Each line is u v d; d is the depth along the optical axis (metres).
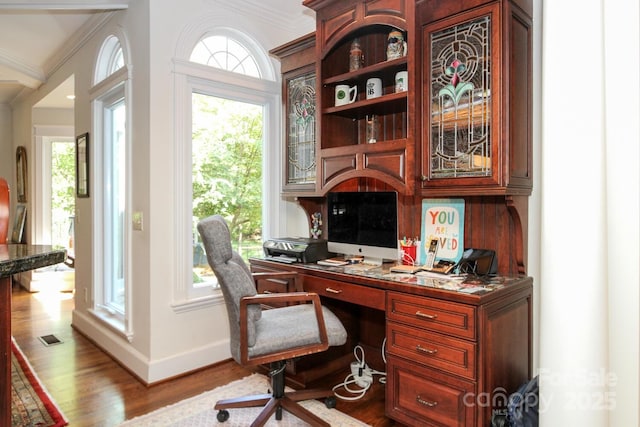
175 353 2.63
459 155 1.96
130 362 2.71
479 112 1.89
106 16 3.07
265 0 2.98
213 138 2.92
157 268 2.56
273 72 3.21
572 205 1.47
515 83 1.87
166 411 2.17
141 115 2.60
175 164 2.63
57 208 5.45
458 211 2.27
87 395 2.37
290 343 1.87
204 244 1.87
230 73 2.89
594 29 1.45
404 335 1.90
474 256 2.09
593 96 1.45
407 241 2.39
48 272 5.34
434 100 2.05
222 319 2.88
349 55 2.70
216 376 2.63
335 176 2.46
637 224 1.55
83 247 3.61
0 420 1.26
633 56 1.55
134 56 2.68
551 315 1.52
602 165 1.45
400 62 2.14
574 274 1.47
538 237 2.06
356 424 2.04
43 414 2.14
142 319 2.60
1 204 1.50
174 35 2.62
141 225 2.61
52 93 4.52
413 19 2.05
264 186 3.23
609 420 1.55
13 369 2.75
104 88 3.08
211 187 2.91
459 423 1.71
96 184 3.36
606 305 1.46
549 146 1.53
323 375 2.57
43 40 3.70
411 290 1.87
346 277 2.17
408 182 2.08
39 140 5.25
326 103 2.58
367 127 2.61
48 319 4.00
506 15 1.81
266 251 2.78
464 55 1.94
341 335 1.99
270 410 1.96
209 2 2.80
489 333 1.70
